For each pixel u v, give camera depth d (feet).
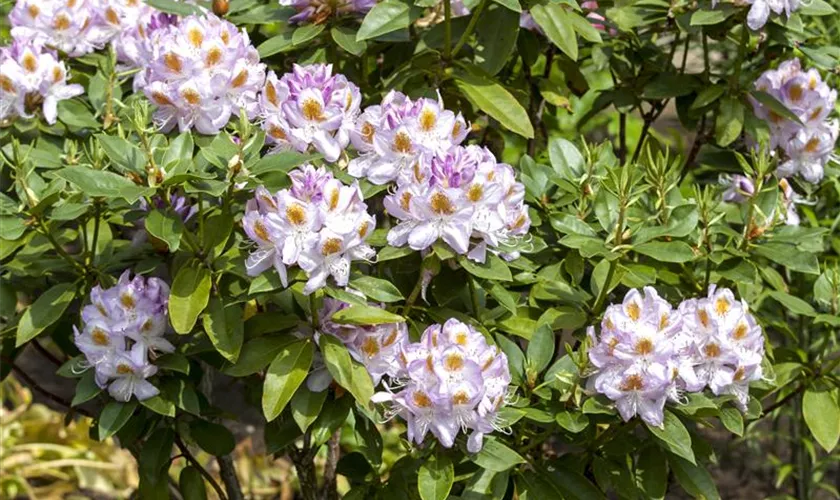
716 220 6.56
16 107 6.73
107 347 6.08
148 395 6.13
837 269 7.01
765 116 7.19
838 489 9.72
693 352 6.09
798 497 9.05
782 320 7.91
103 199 6.25
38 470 10.21
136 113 5.90
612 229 6.37
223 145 5.96
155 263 6.37
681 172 7.73
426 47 7.00
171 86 6.11
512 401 6.10
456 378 5.77
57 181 6.22
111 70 6.73
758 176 6.57
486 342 6.01
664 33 7.69
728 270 6.51
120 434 6.57
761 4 6.77
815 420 6.63
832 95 7.16
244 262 5.94
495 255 6.08
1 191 6.84
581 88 7.89
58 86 6.75
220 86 6.11
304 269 5.69
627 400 5.93
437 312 6.23
